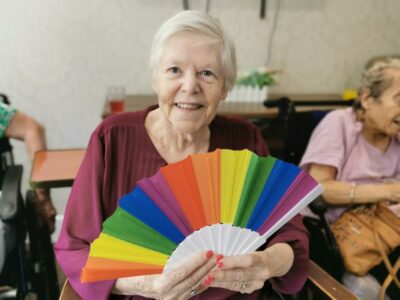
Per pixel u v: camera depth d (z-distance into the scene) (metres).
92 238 0.84
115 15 1.99
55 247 0.84
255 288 0.73
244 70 2.24
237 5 2.10
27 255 1.23
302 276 0.86
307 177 0.66
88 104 2.12
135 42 2.06
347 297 0.80
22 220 1.09
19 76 1.99
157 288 0.65
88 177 0.86
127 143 0.89
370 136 1.28
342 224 1.21
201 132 0.93
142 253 0.63
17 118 1.36
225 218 0.65
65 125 2.14
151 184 0.64
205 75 0.79
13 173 1.12
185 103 0.80
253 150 0.98
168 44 0.78
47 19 1.92
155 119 0.92
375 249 1.14
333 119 1.29
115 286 0.75
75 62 2.03
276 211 0.66
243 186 0.65
